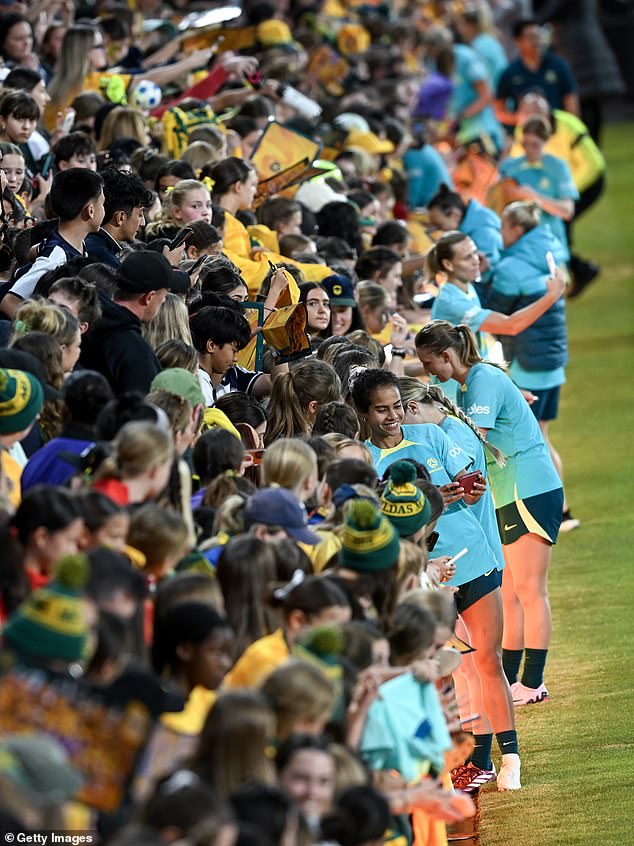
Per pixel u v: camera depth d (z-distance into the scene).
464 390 27.86
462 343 27.64
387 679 16.80
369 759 17.30
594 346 58.47
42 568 16.23
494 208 51.31
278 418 25.02
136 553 17.08
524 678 28.42
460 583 24.84
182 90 44.72
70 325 21.31
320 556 19.64
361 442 24.28
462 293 33.62
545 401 39.69
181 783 12.20
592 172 57.03
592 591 34.00
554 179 51.12
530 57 65.19
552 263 33.34
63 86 39.91
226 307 25.56
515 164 51.66
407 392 26.22
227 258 27.88
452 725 20.11
